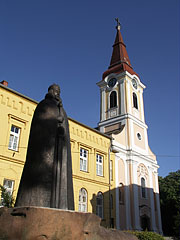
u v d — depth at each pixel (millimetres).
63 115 5863
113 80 36188
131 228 26547
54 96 6102
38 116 5672
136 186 28938
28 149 5535
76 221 4598
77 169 22609
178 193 39406
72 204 5473
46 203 4988
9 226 4312
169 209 36500
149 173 32500
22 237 4168
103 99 36250
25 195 5047
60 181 5297
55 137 5531
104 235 5078
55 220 4352
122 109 33344
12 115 18266
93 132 25797
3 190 12906
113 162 27547
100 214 23672
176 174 45312
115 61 38969
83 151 24125
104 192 24766
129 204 27781
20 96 19203
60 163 5402
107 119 34219
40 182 5102
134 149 30938
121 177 28094
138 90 37000
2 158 16875
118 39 41312
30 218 4254
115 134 29875
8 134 17719
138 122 33750
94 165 24672
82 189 22703
